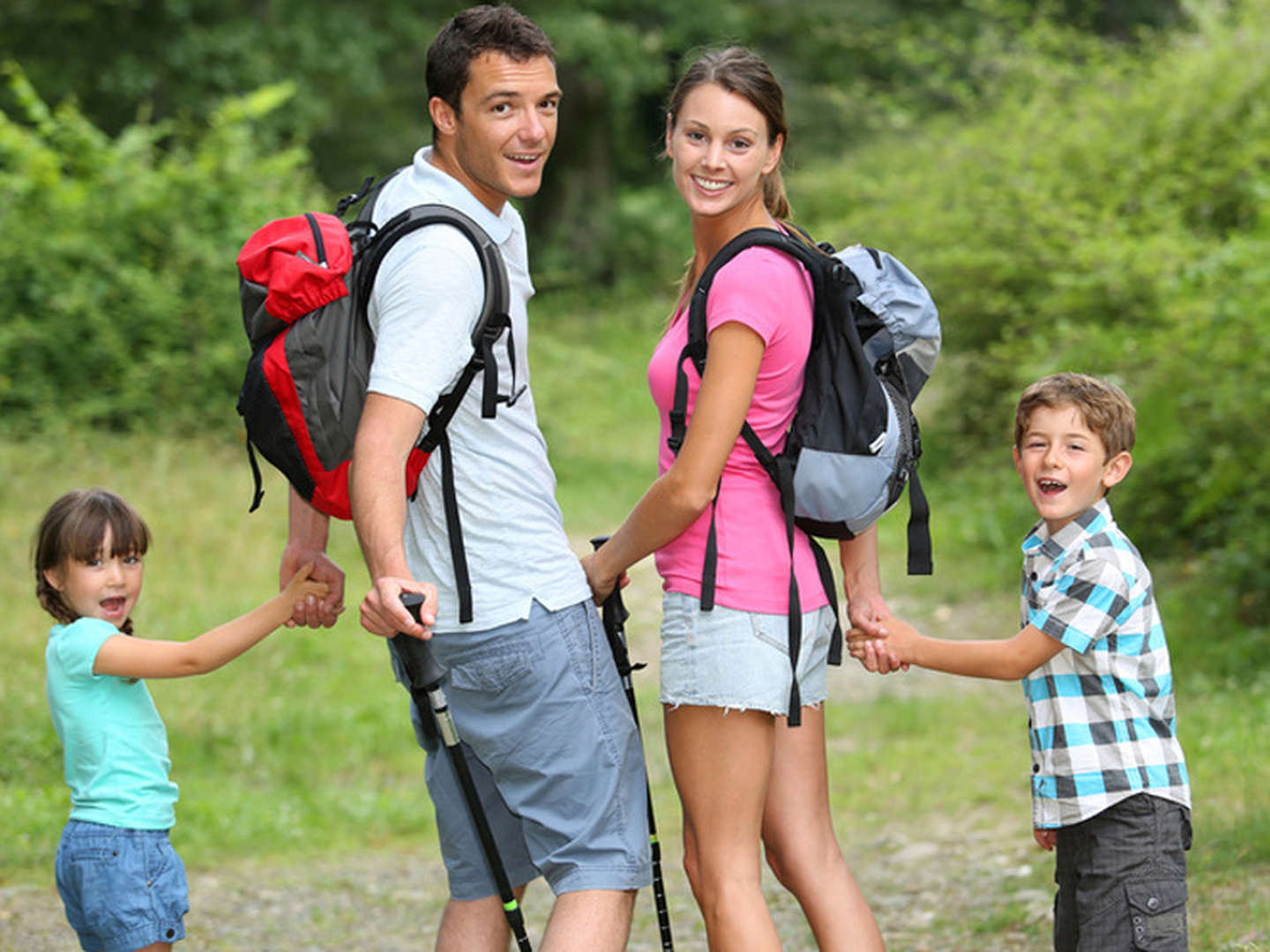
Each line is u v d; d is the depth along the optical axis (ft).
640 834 20.38
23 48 132.77
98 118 134.21
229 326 85.46
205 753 46.70
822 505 19.99
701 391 19.43
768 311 19.27
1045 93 89.30
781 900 34.91
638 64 152.97
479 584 19.75
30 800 39.81
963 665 20.94
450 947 21.89
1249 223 75.56
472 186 20.10
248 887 35.94
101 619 22.33
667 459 20.56
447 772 21.68
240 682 52.16
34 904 32.89
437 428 19.45
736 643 20.02
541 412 115.96
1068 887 20.97
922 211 88.84
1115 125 84.12
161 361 82.38
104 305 84.12
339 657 56.39
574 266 170.09
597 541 21.54
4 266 83.20
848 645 22.02
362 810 42.22
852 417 19.71
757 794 20.49
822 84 172.65
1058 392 20.65
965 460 87.86
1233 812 34.19
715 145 20.22
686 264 22.16
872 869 36.29
